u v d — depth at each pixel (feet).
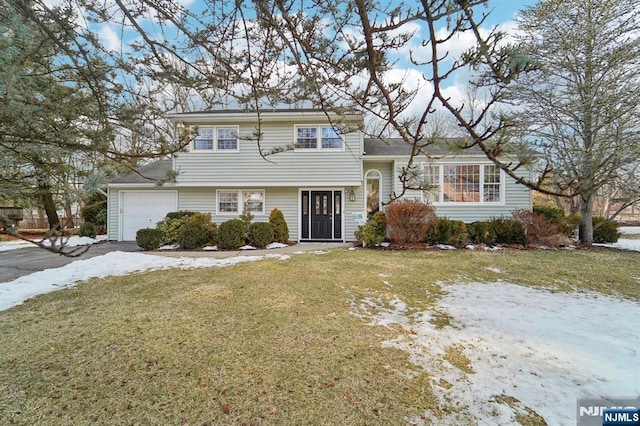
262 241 31.27
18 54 5.44
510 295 15.90
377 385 8.06
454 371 8.77
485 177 34.53
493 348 10.14
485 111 3.91
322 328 11.52
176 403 7.24
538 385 8.13
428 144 4.75
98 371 8.48
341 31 4.97
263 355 9.48
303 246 32.45
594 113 28.63
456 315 13.07
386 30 4.21
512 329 11.64
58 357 9.21
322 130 34.45
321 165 34.42
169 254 27.17
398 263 23.06
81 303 14.11
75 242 33.32
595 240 34.19
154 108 7.33
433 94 4.32
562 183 4.53
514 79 3.51
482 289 16.93
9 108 5.57
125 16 5.90
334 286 16.97
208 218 33.06
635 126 27.63
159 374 8.39
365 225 32.04
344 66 5.01
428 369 8.86
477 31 3.68
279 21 5.23
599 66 28.68
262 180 34.47
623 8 27.66
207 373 8.47
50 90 6.62
